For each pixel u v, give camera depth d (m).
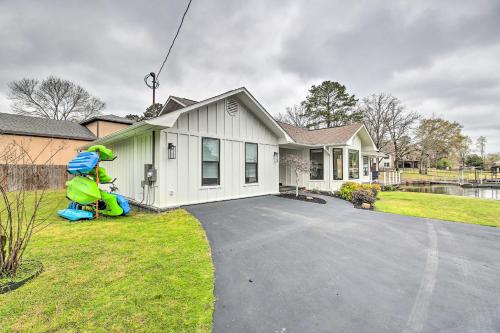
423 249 4.34
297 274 3.25
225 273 3.22
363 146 15.77
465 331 2.18
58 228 5.11
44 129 17.70
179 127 7.25
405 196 12.71
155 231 4.92
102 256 3.57
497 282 3.12
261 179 10.09
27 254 3.57
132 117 34.62
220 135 8.42
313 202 9.15
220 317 2.29
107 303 2.40
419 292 2.85
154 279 2.92
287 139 10.48
